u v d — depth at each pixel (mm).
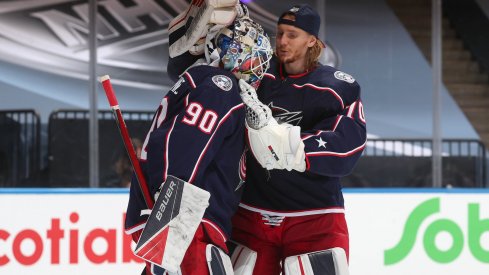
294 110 8039
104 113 18234
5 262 13266
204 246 7141
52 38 18219
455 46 20266
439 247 14742
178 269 6840
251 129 7266
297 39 8047
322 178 8133
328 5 19375
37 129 18016
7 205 13289
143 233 6754
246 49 7496
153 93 18641
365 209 14445
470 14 20281
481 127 20016
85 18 18297
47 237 13453
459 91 20156
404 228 14609
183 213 6754
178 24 7922
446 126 20016
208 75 7266
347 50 19516
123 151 18188
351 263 14375
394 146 19406
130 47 18516
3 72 18031
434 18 19594
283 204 8258
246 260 8312
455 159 19844
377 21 19578
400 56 19672
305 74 8133
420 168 19406
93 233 13688
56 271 13500
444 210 14781
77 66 18281
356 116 7848
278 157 7250
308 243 8312
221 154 7262
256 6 19094
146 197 7199
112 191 13789
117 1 18469
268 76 8234
